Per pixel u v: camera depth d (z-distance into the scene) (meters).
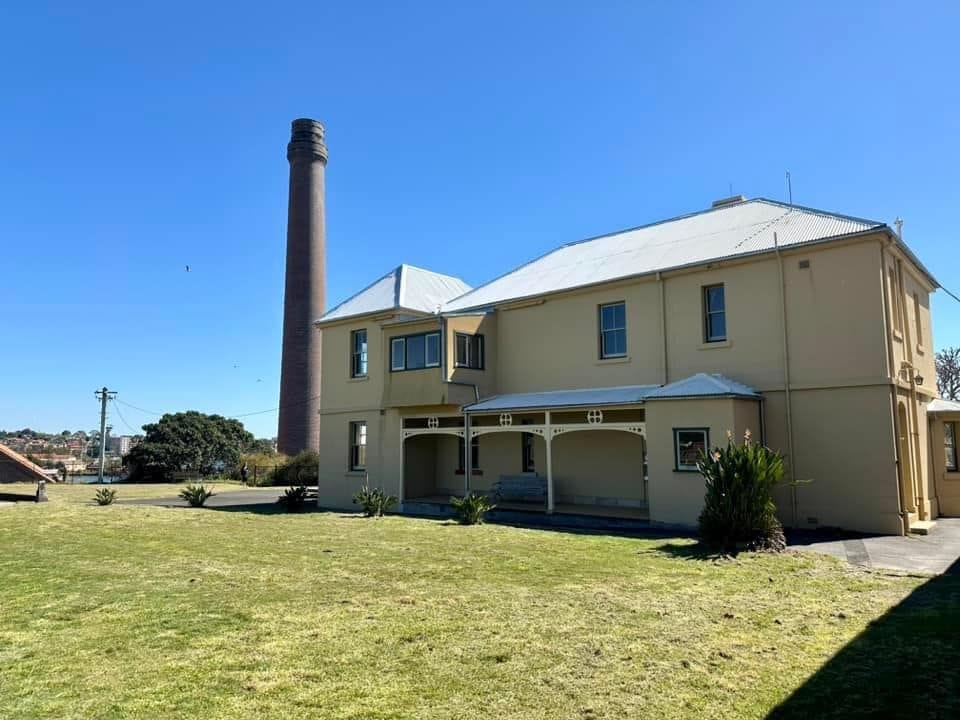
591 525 15.34
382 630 6.43
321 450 23.34
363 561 10.22
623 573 9.23
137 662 5.48
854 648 5.94
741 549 11.17
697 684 5.10
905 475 14.27
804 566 9.78
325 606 7.35
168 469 47.72
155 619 6.76
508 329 20.27
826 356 14.28
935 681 5.14
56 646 5.88
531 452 19.62
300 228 51.56
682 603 7.53
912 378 14.91
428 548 11.52
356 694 4.86
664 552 10.99
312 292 50.81
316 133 53.12
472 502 15.95
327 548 11.55
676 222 20.11
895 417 13.59
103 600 7.57
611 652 5.82
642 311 17.28
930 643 6.05
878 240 13.83
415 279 23.70
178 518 16.81
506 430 17.56
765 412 14.98
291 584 8.51
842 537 12.91
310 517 17.47
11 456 19.22
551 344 19.12
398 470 20.66
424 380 19.23
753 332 15.34
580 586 8.41
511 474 19.94
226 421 53.78
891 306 14.15
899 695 4.88
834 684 5.10
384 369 20.66
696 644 6.05
